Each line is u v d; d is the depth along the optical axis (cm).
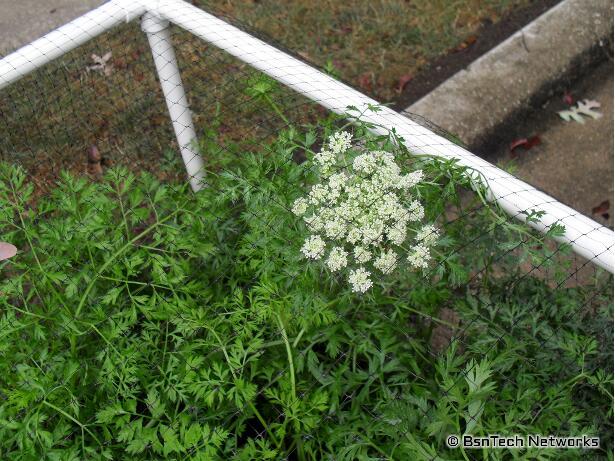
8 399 201
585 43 409
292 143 219
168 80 253
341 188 195
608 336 208
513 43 403
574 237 174
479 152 372
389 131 200
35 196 301
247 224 230
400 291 220
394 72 395
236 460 179
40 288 229
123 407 188
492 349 192
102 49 352
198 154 263
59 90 336
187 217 229
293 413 185
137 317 223
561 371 199
